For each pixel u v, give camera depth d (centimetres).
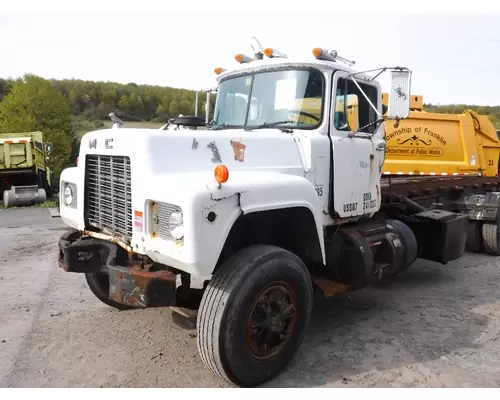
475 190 815
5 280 573
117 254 336
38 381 324
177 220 285
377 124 473
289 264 321
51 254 729
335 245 442
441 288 551
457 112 880
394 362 356
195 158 327
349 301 502
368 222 494
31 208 1460
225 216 291
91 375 333
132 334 405
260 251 313
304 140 392
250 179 315
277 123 419
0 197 1669
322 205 407
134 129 338
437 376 334
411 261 507
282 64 421
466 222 602
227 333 290
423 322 440
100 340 393
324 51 402
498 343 392
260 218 359
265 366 316
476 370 344
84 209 373
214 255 284
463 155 828
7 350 372
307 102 411
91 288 441
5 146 1559
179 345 384
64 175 410
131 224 322
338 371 341
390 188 626
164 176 304
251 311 301
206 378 329
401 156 783
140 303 304
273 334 322
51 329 416
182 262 281
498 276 607
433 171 803
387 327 427
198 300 378
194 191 279
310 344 390
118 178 333
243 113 443
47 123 3281
